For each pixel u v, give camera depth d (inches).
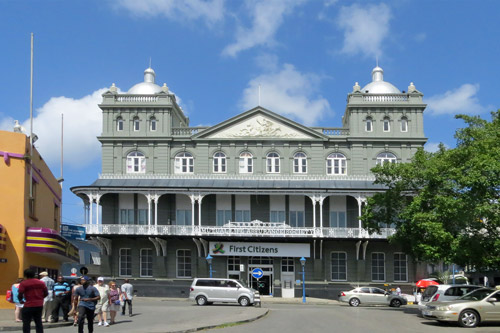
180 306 1400.1
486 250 1163.9
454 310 950.4
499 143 1163.3
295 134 2112.5
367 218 1432.1
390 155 2102.6
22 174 1074.1
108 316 1083.3
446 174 1188.5
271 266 2037.4
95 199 1984.5
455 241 1153.4
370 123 2123.5
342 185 2041.1
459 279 2247.8
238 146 2111.2
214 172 2098.9
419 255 1295.5
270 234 1974.7
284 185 2039.9
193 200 1995.6
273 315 1140.5
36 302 619.8
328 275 2030.0
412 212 1248.2
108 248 2028.8
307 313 1200.8
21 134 1080.8
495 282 2556.6
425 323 1011.3
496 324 975.6
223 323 909.8
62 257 1256.2
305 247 1990.7
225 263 2041.1
